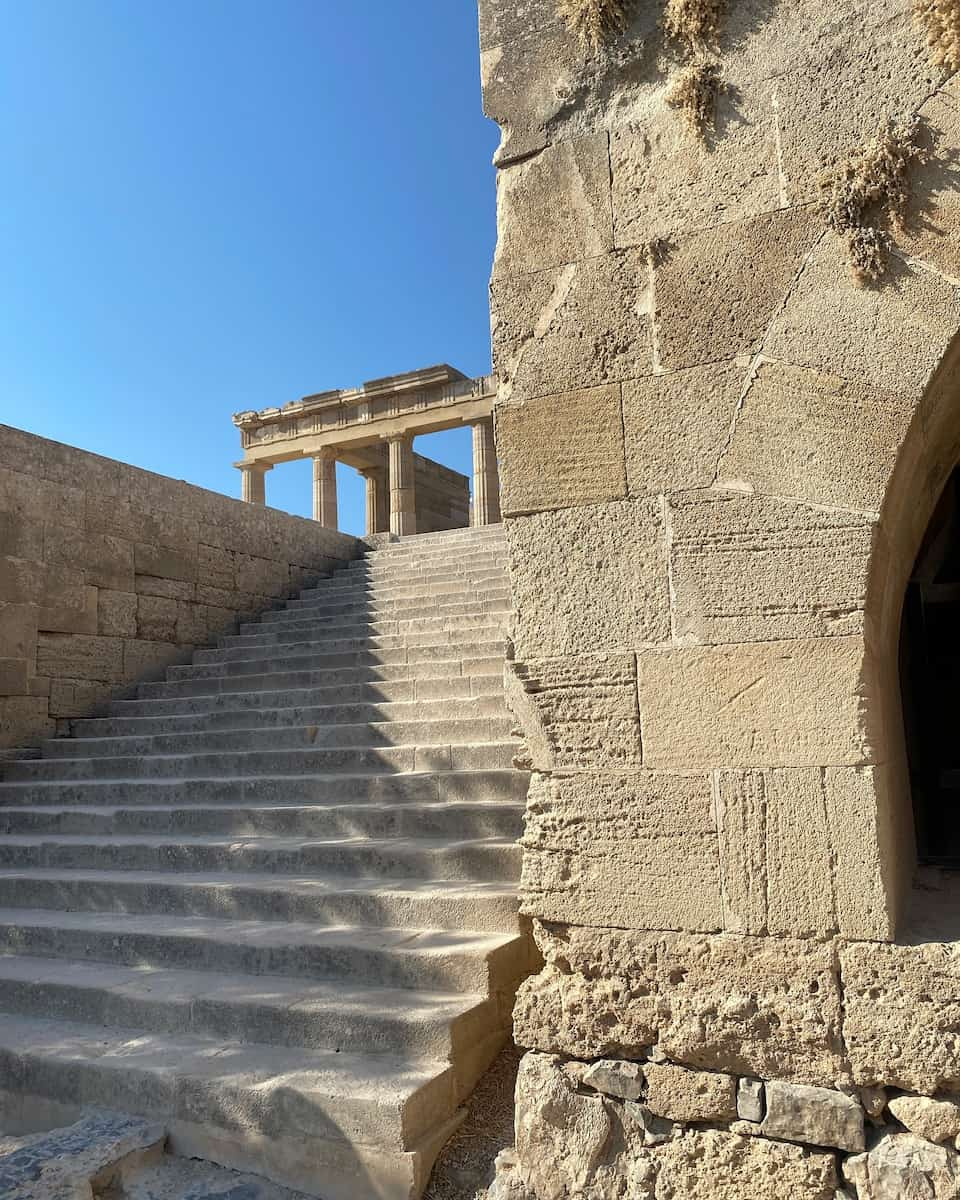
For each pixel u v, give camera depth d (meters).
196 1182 2.97
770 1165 2.49
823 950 2.51
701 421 2.81
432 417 20.11
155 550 9.62
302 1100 2.98
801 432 2.69
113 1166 2.96
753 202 2.81
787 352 2.72
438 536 12.93
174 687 8.89
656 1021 2.68
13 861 5.91
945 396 2.82
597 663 2.88
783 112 2.78
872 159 2.61
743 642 2.69
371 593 10.73
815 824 2.56
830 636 2.59
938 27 2.57
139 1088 3.27
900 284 2.60
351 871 4.84
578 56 3.11
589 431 2.97
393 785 5.77
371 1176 2.84
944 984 2.37
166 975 4.12
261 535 11.30
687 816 2.71
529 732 2.96
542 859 2.89
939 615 4.27
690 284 2.87
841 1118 2.43
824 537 2.63
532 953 4.01
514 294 3.13
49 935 4.59
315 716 7.38
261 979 3.97
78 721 8.47
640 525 2.87
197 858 5.29
